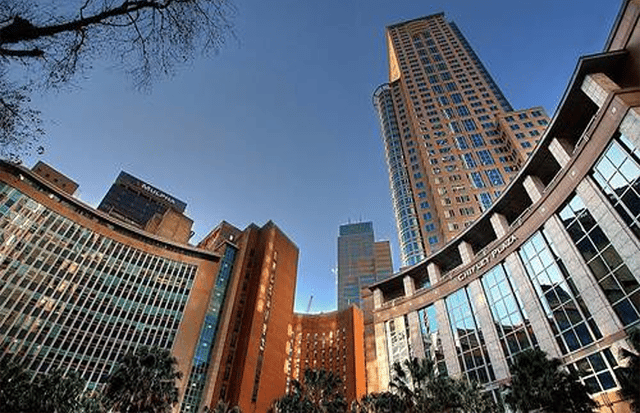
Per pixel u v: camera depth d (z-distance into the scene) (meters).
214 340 85.88
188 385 75.88
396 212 108.94
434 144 96.38
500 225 45.31
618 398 26.48
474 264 47.31
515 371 27.03
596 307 30.08
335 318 139.25
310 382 51.47
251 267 104.00
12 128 6.66
